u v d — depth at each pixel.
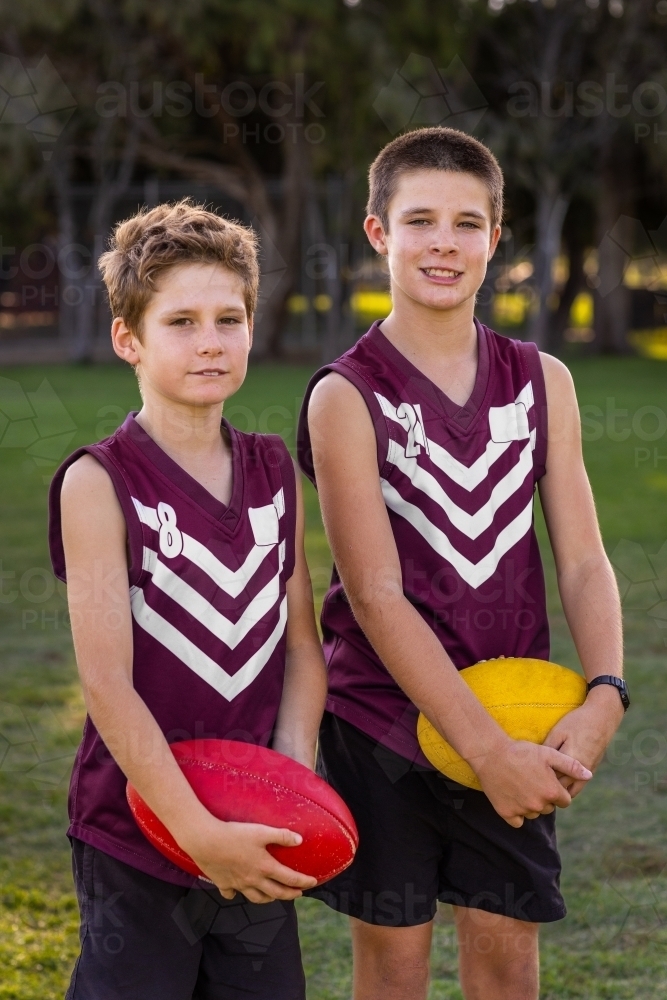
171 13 13.87
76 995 1.44
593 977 2.06
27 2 13.79
